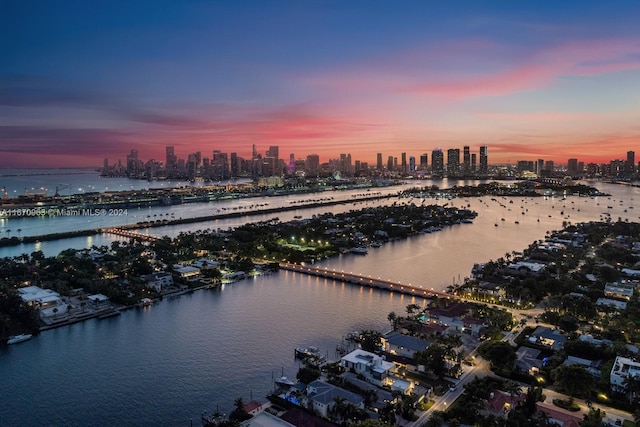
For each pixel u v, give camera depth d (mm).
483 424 180500
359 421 181500
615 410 199750
